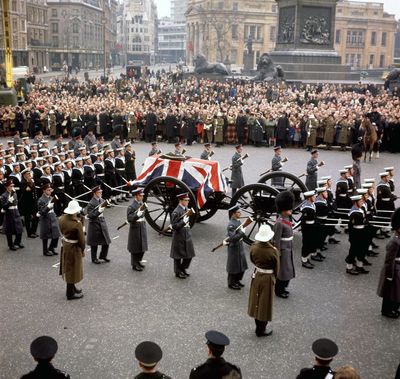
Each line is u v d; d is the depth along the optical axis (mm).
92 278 12977
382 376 8875
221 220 18219
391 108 35375
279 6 63000
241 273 12367
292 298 11945
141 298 11820
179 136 34031
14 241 15391
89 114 35219
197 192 15914
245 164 26719
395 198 16328
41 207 14281
